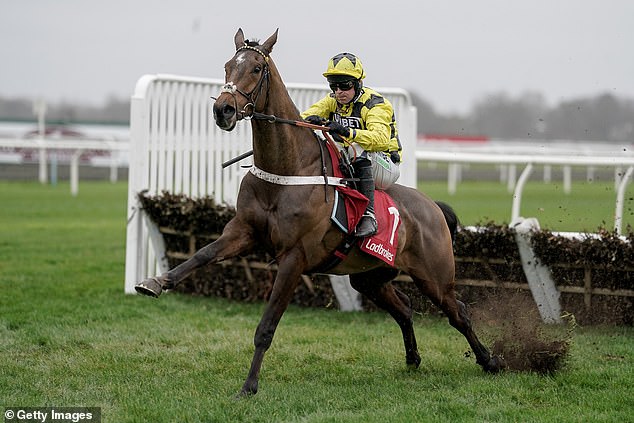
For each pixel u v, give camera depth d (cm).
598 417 717
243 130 1400
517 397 787
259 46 773
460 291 1212
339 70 825
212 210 1277
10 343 980
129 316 1165
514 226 1171
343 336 1066
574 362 926
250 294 1301
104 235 2131
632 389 816
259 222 784
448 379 860
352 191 809
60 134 4888
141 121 1311
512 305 1052
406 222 872
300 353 965
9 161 4594
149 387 799
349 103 848
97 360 905
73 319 1123
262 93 763
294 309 1267
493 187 3875
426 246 885
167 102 1341
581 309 1153
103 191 3650
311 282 1276
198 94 1373
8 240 1986
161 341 1012
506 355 905
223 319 1159
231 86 737
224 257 776
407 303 920
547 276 1145
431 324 1155
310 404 748
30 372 849
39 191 3566
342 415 711
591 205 2458
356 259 836
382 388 816
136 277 1334
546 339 916
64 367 871
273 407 730
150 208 1309
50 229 2234
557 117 4731
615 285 1125
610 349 989
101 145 3306
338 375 873
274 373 874
